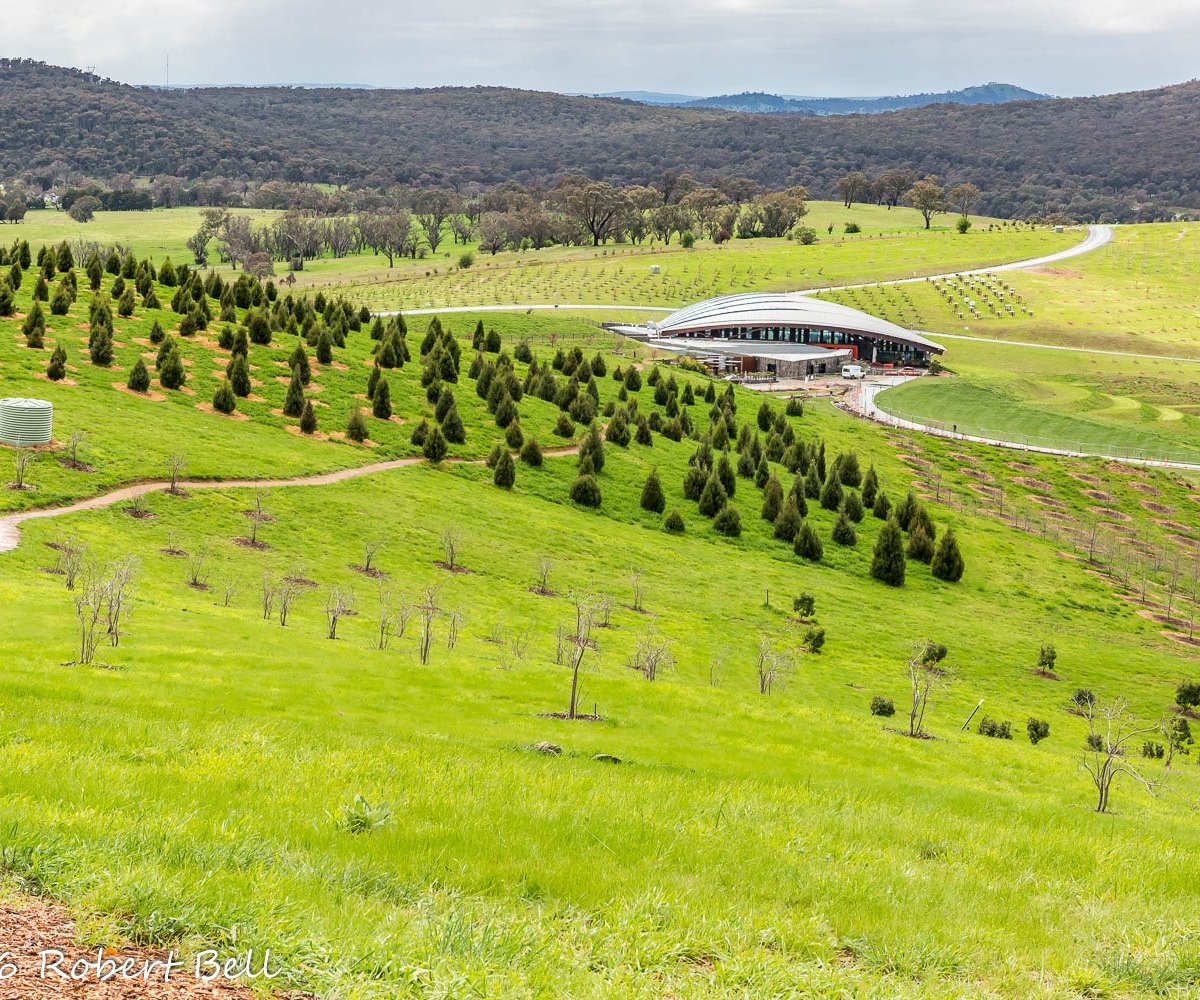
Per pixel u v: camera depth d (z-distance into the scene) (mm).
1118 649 90688
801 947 14812
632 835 19719
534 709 42938
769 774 34438
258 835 16406
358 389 121500
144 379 105312
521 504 101438
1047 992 14023
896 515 116250
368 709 39031
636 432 128375
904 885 18656
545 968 12445
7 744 21500
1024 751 49188
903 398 195750
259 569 69438
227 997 10898
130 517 73938
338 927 12742
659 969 13148
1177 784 48906
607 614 72188
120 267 151625
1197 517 140375
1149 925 17312
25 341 109688
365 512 87312
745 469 124750
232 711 33875
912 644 80125
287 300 146125
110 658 41656
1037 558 116812
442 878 15727
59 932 11711
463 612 68500
